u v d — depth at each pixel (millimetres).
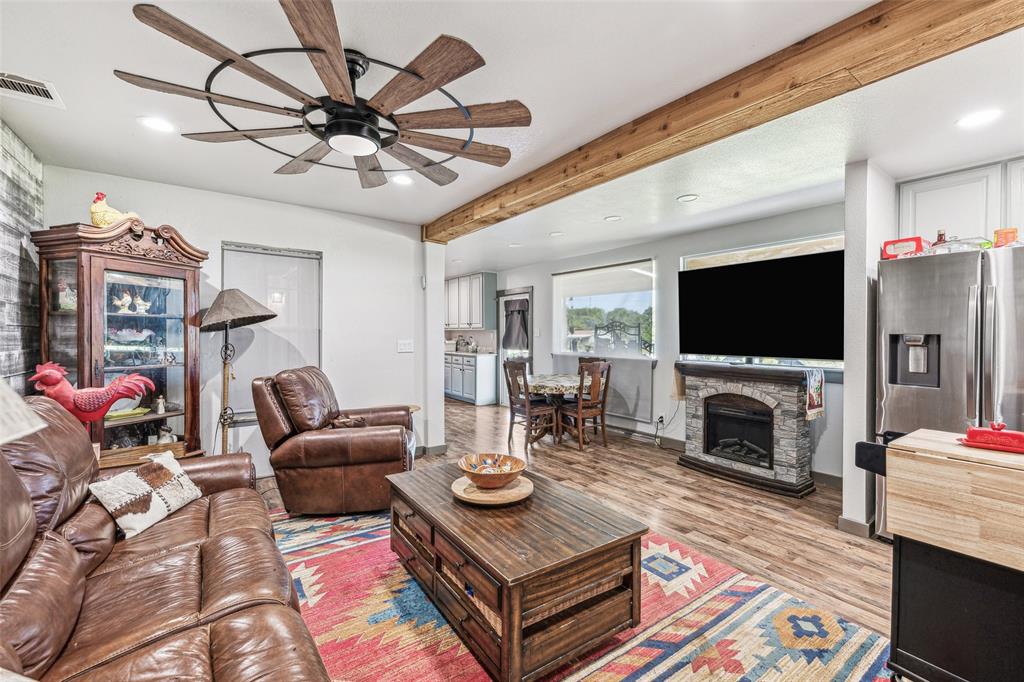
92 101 2207
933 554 1474
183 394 3135
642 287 5504
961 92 1970
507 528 1810
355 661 1706
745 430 3998
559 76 2008
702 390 4191
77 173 3119
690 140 2262
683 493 3564
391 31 1710
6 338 2480
